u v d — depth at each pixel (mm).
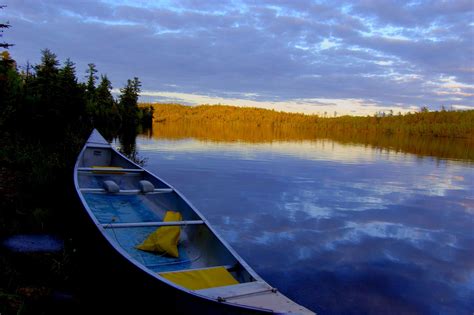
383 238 8219
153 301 3680
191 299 3361
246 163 19312
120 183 8664
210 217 9078
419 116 103938
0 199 7129
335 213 10086
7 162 10016
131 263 3863
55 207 7172
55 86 24125
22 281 4488
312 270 6320
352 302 5367
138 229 6055
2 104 13500
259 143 35594
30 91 18156
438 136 88312
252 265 6387
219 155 22422
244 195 11688
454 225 9586
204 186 12836
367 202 11703
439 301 5535
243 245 7289
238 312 3283
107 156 11031
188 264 5043
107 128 40219
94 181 8422
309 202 11195
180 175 14789
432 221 9875
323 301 5344
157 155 20906
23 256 5141
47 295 4309
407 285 5984
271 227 8516
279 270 6250
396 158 26938
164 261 5027
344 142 45312
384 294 5652
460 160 27859
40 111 16438
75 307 4199
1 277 4414
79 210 5918
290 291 5566
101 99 50594
